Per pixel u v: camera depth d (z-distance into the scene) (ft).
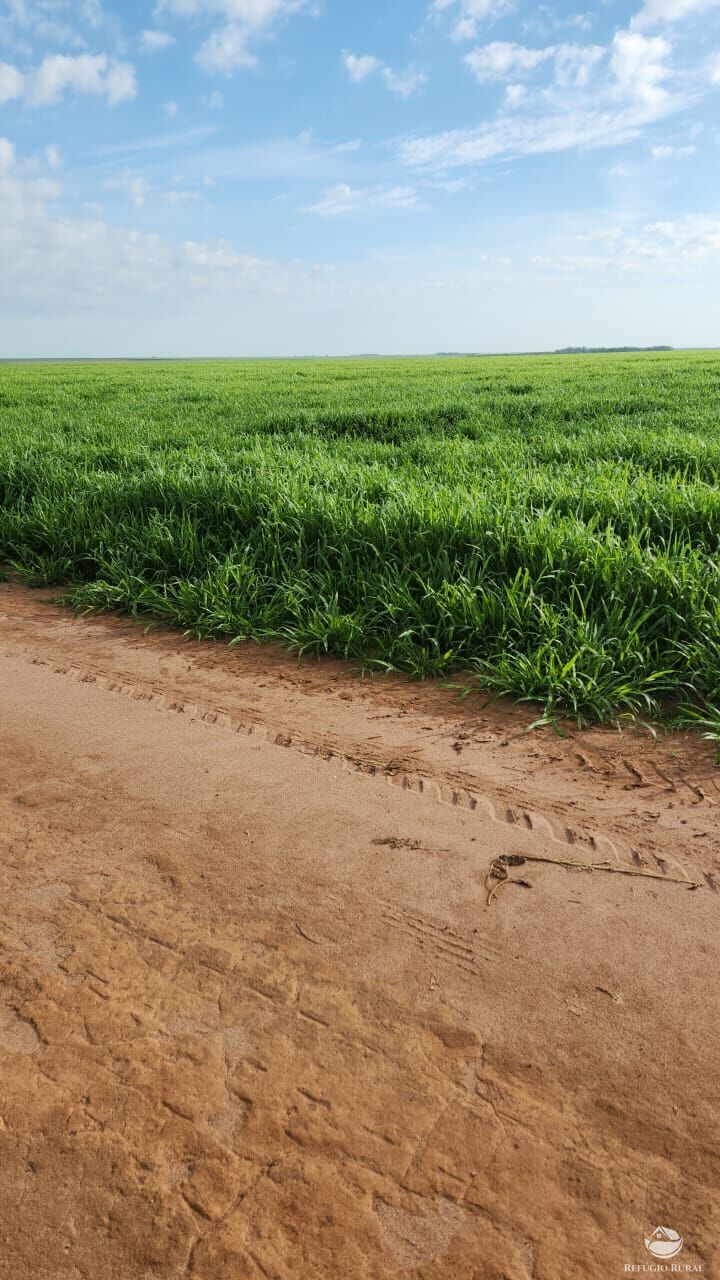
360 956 6.83
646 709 11.79
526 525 16.10
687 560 14.49
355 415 41.55
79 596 18.21
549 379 75.46
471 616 13.98
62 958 6.82
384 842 8.49
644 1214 4.80
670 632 13.20
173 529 19.95
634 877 7.90
